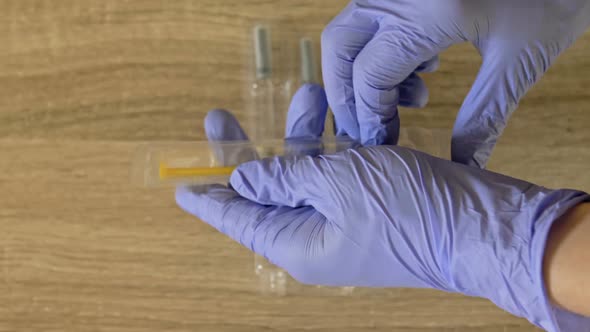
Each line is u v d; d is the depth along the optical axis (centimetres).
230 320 59
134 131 58
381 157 50
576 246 43
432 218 48
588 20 50
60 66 58
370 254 49
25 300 58
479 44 50
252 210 53
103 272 58
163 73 58
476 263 46
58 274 58
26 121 58
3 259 58
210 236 58
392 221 48
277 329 59
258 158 54
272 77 59
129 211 58
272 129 59
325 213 50
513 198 47
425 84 58
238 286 58
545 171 59
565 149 58
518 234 45
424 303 59
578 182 59
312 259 51
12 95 58
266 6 59
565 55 58
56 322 58
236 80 59
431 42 50
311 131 56
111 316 58
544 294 44
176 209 58
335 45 54
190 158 53
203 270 58
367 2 52
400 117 59
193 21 59
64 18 58
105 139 58
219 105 59
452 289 49
